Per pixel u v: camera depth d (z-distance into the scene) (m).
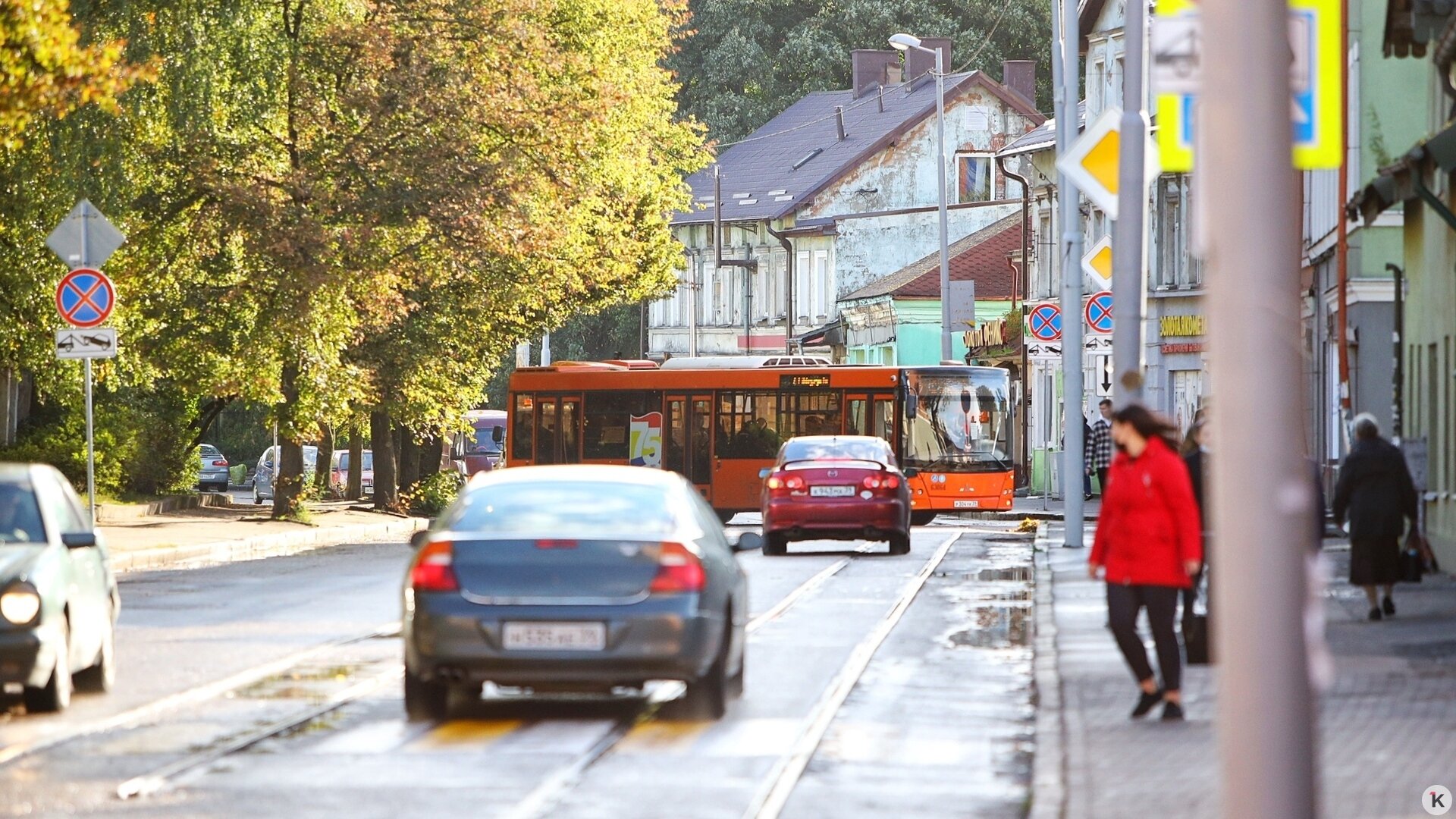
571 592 29.52
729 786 24.45
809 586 55.88
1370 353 79.31
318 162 86.25
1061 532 80.88
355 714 30.89
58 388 92.88
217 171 83.56
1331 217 83.88
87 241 59.50
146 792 23.88
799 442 72.69
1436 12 50.03
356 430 111.25
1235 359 12.75
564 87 95.38
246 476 192.25
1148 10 110.12
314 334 87.69
